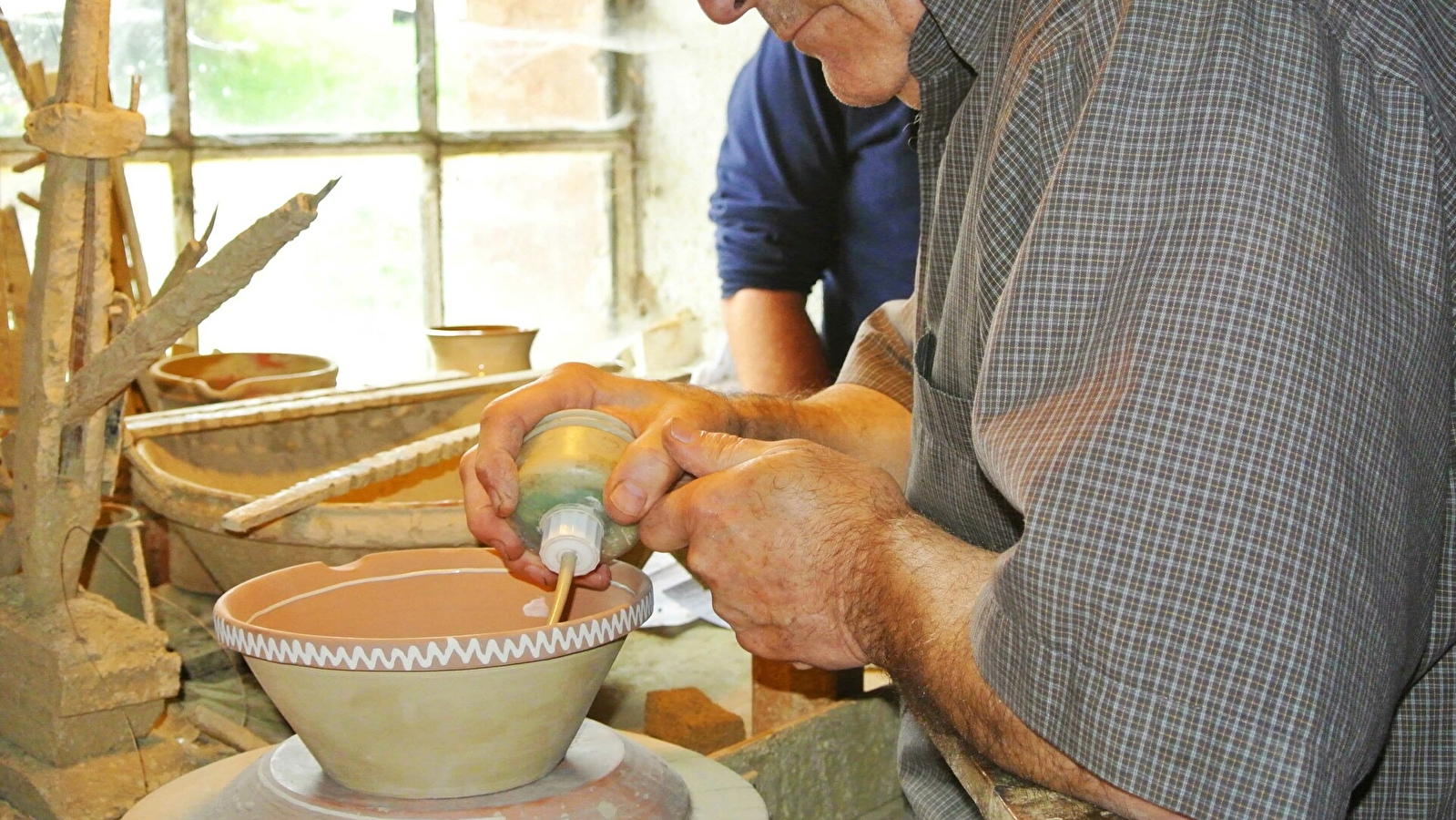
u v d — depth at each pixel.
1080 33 0.69
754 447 0.79
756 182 2.18
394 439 1.65
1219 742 0.56
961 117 0.85
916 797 0.94
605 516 0.80
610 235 3.67
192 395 1.65
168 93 2.68
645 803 0.74
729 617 0.78
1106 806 0.62
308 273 3.07
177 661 0.97
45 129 0.91
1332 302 0.58
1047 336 0.64
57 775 0.92
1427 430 0.61
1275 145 0.59
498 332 2.01
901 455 1.20
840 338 2.23
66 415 0.95
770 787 0.99
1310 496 0.56
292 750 0.79
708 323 3.63
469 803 0.71
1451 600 0.71
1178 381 0.58
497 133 3.32
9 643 0.95
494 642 0.66
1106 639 0.58
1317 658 0.56
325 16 2.92
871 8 0.90
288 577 0.80
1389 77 0.61
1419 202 0.60
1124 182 0.62
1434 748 0.77
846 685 1.16
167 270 2.76
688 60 3.49
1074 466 0.59
